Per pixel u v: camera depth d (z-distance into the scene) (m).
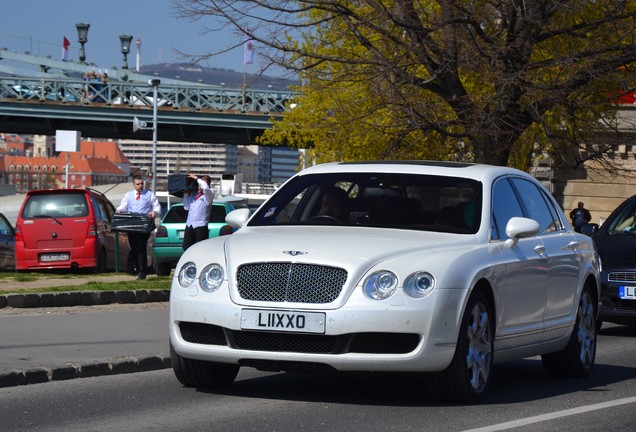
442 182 14.01
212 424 10.99
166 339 17.77
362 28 33.06
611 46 31.03
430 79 30.75
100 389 13.34
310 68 33.19
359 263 11.93
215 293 12.23
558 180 71.44
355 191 14.09
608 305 22.67
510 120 31.86
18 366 14.04
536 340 14.28
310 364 11.89
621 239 23.36
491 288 12.84
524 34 30.64
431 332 11.84
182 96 124.06
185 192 31.72
